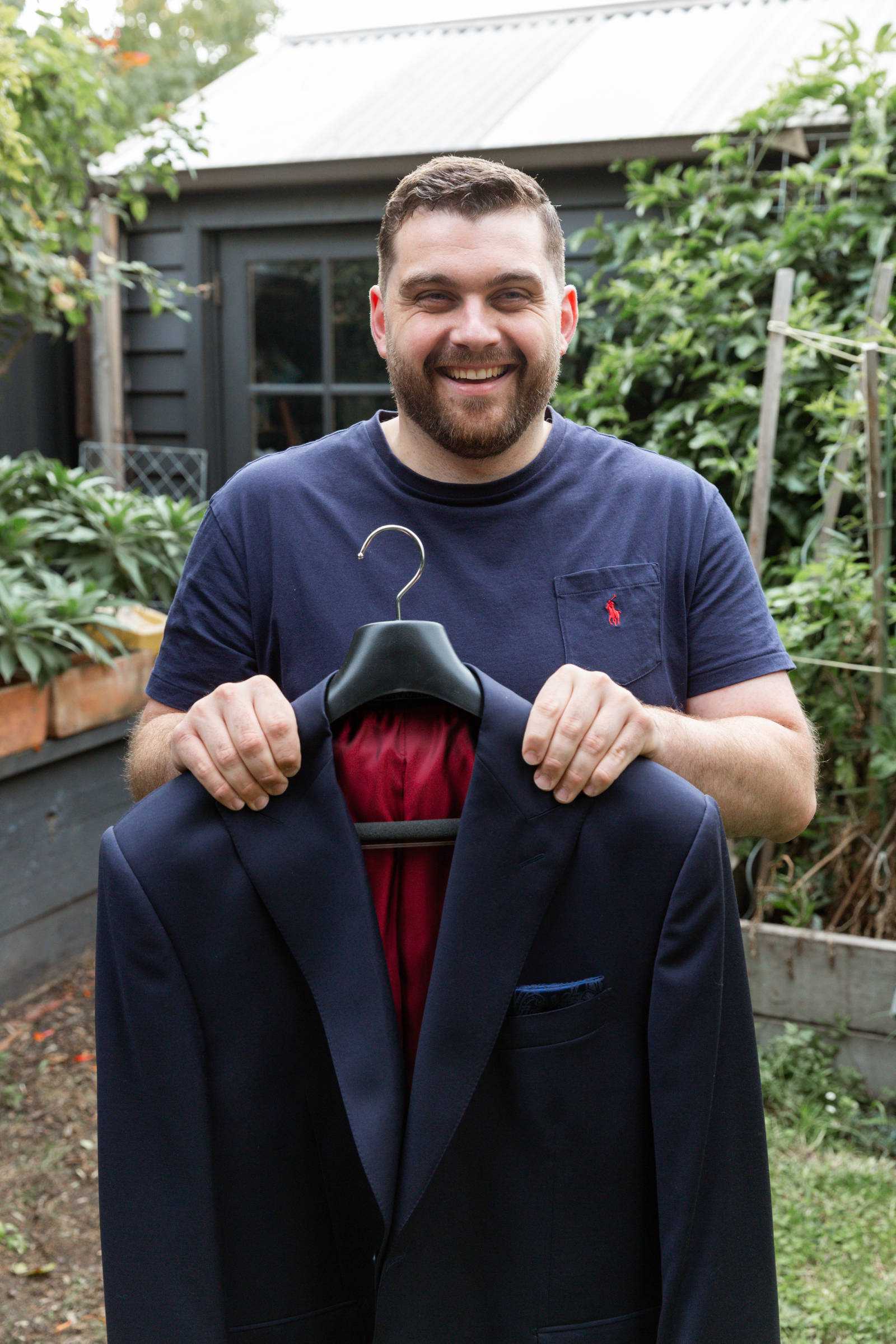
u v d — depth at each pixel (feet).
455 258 4.22
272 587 4.85
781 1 19.35
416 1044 4.16
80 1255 8.18
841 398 11.14
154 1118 3.80
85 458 18.71
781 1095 9.32
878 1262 7.74
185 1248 3.75
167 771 4.53
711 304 12.75
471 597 4.67
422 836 3.99
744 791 4.55
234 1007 3.92
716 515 5.09
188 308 17.78
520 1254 3.89
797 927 9.93
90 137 12.48
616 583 4.75
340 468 4.91
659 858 3.83
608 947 3.88
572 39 19.45
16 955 11.04
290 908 3.84
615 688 3.85
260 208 17.11
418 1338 3.81
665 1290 3.73
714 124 14.20
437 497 4.73
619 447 5.09
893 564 10.88
